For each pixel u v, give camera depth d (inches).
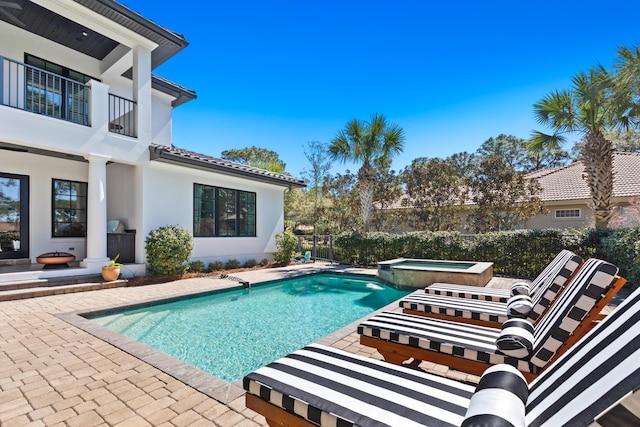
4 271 327.6
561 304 119.2
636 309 58.4
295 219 928.9
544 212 581.9
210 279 394.6
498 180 600.4
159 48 422.6
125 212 425.4
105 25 357.7
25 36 383.6
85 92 432.8
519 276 418.6
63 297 291.6
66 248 419.5
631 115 351.9
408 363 157.1
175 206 428.8
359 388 82.5
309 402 77.4
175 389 128.3
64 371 144.3
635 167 613.6
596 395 48.0
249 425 105.3
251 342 217.0
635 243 276.7
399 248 503.2
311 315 283.3
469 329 137.3
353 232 564.4
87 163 438.0
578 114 407.8
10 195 379.6
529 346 106.7
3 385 131.6
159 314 280.4
